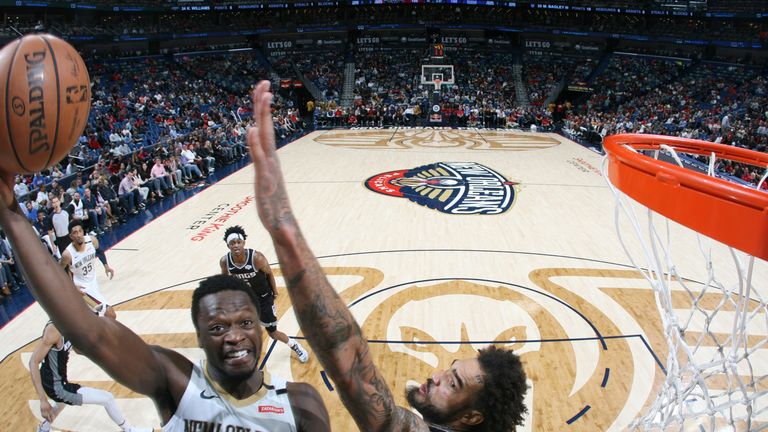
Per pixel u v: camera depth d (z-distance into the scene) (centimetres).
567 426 511
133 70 2944
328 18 3597
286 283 95
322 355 99
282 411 165
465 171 1608
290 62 3425
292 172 1593
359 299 777
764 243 166
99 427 519
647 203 228
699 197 193
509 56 3547
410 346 654
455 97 3019
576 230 1080
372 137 2333
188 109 2541
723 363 320
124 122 2109
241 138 1958
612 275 861
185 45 3456
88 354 125
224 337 152
